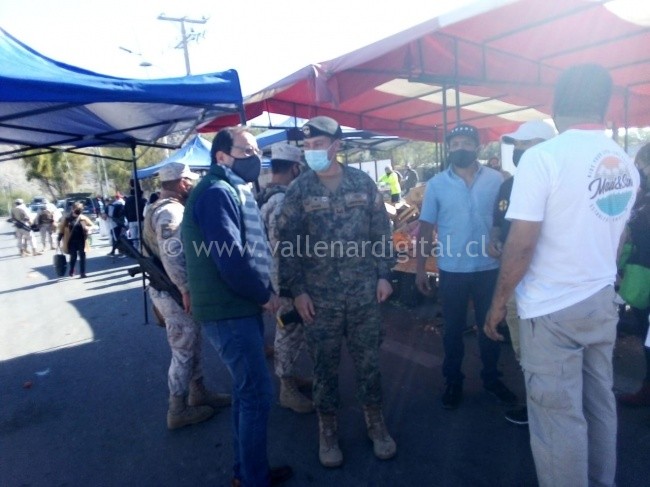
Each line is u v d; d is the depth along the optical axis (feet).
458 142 10.73
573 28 13.79
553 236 6.40
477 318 11.37
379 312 9.74
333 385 9.81
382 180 43.88
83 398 14.17
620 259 10.94
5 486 10.12
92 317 23.84
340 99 13.16
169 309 11.25
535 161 6.35
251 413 8.29
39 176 149.59
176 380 11.56
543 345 6.57
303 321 9.77
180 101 11.47
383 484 9.09
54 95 9.29
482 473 9.16
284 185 12.32
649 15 12.98
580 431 6.48
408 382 13.30
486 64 15.47
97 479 10.10
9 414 13.52
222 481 9.66
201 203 7.77
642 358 13.44
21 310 27.27
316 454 10.22
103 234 69.72
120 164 146.61
